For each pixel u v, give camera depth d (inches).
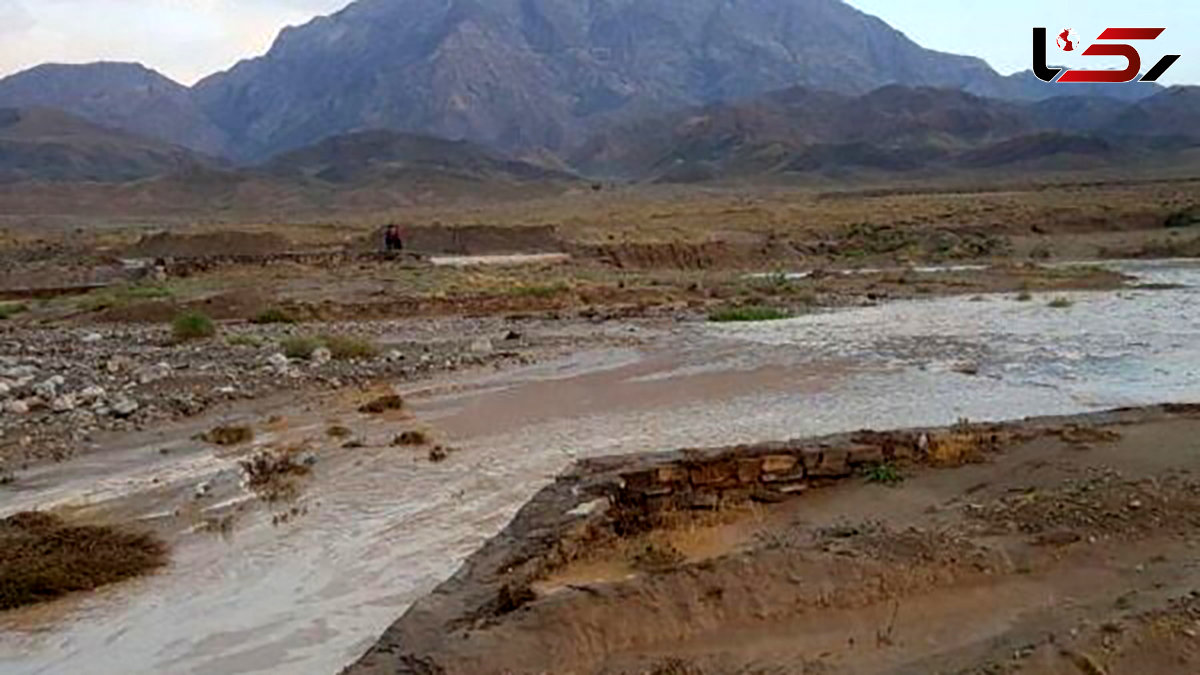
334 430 673.0
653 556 356.8
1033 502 381.7
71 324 1290.6
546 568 341.4
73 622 381.7
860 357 975.6
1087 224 2603.3
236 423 700.7
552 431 676.1
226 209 6171.3
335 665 342.3
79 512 511.8
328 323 1288.1
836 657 281.7
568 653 285.3
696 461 430.6
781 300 1493.6
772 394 798.5
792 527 385.7
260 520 492.1
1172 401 745.6
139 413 719.1
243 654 352.5
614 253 2130.9
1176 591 298.7
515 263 1988.2
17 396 768.9
